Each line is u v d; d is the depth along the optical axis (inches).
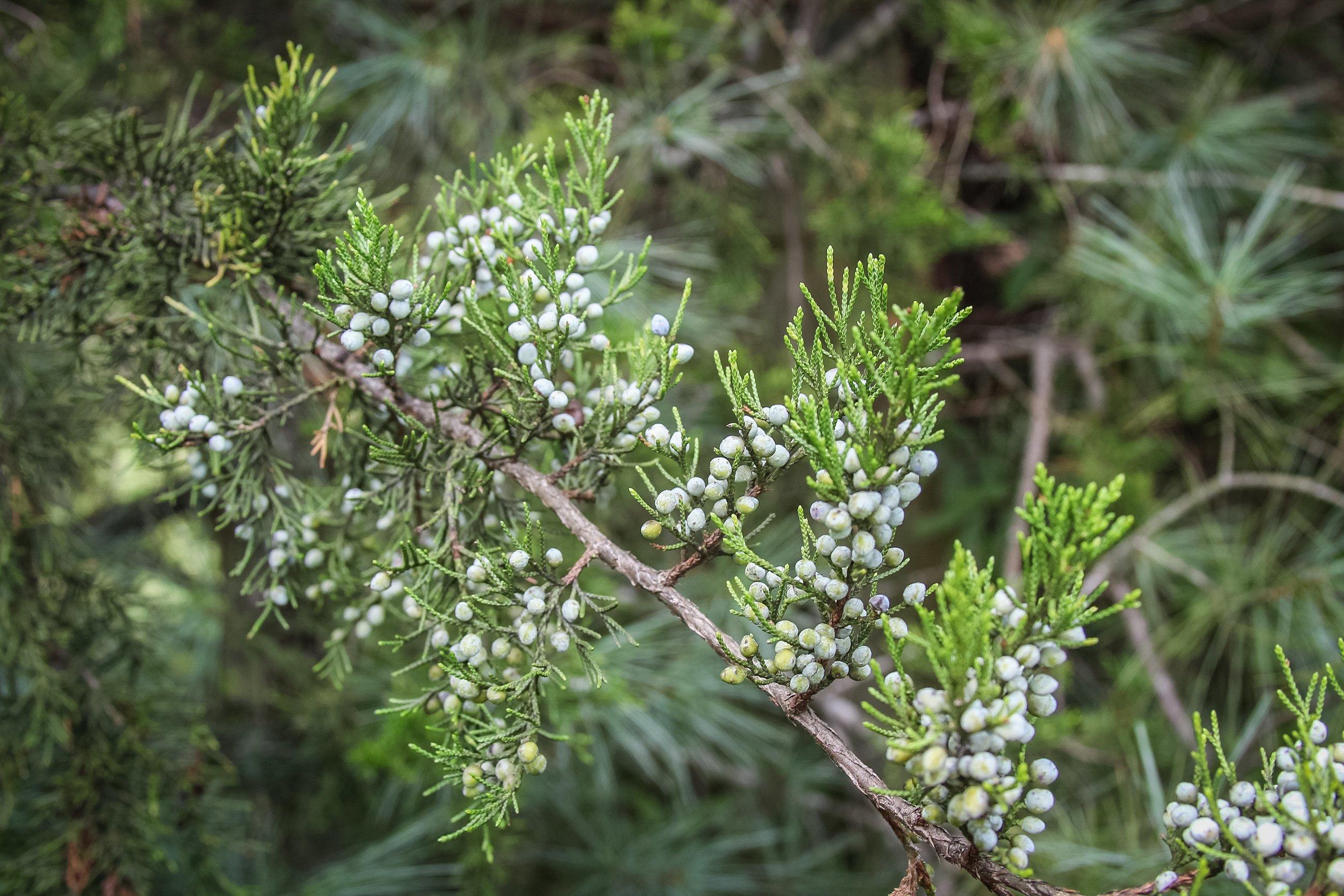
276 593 27.3
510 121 59.1
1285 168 56.7
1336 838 21.9
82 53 51.4
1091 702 62.5
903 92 63.9
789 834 68.6
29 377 32.9
